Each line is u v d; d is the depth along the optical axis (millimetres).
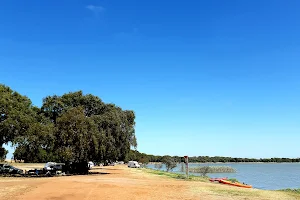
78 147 40656
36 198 17422
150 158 161125
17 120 38062
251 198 19203
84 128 41156
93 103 48531
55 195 18719
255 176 70562
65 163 47719
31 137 38375
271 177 67188
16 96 41750
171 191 22109
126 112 50188
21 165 78062
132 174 47469
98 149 42438
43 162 96375
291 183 49969
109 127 45125
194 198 18656
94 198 17766
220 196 19844
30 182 27688
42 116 45250
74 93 48688
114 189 22469
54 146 40969
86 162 48344
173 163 71188
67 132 40438
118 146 46188
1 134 37438
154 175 46250
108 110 48844
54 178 34688
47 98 47938
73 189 21875
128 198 18047
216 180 37969
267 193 22250
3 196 18141
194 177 42219
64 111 46438
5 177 36656
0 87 39562
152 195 19672
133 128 50500
